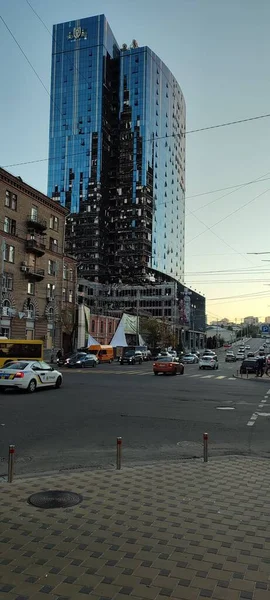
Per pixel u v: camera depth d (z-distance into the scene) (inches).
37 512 206.1
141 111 5290.4
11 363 821.9
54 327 2250.2
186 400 704.4
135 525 192.4
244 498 232.2
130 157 5305.1
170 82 5890.8
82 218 5221.5
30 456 332.5
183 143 6446.9
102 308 4128.9
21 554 163.6
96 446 370.9
